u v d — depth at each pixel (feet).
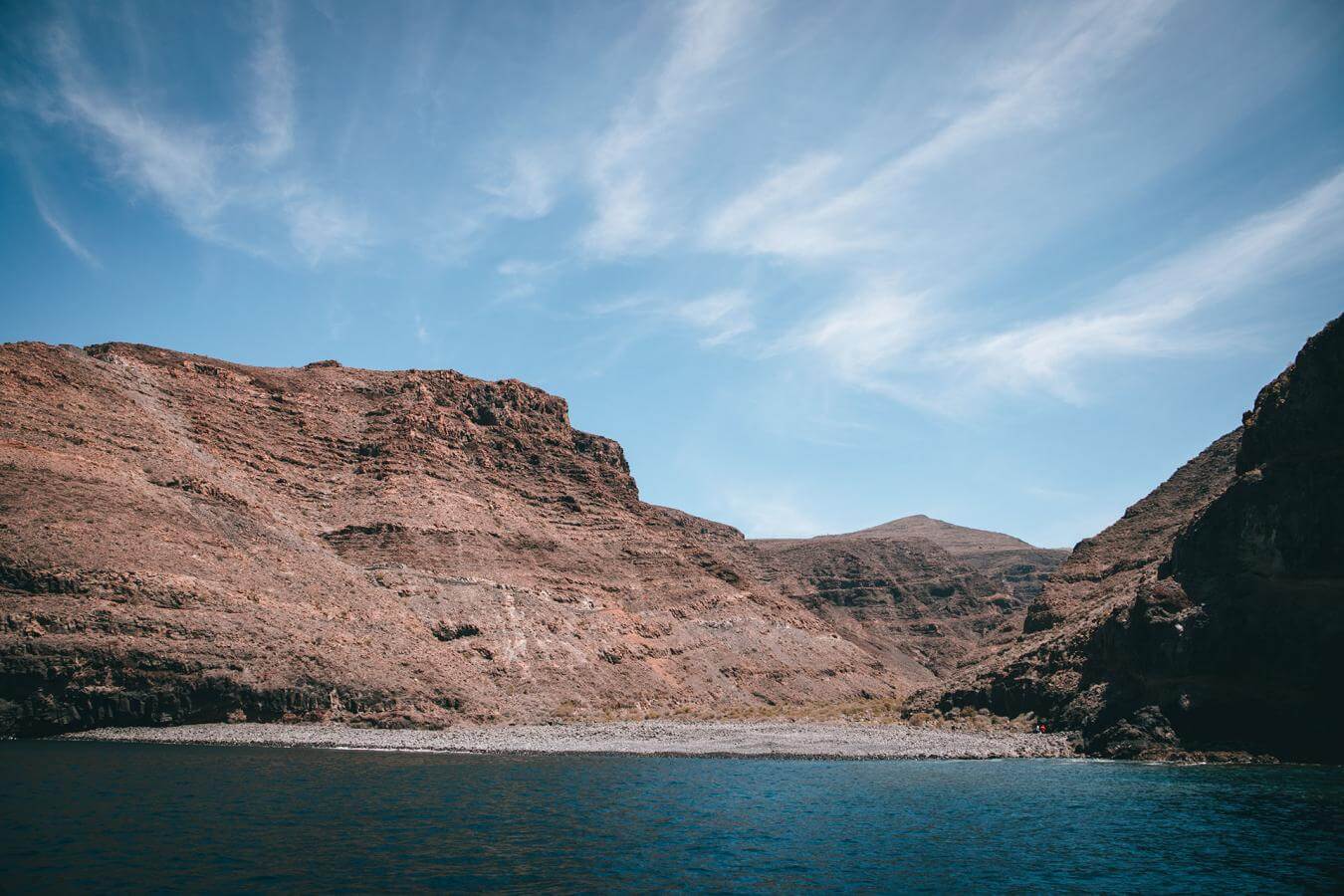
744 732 323.98
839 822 156.25
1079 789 195.00
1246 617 252.21
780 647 517.55
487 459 533.55
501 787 185.06
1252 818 159.94
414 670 326.85
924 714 364.38
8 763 188.65
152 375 437.17
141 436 369.30
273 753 228.43
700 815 160.76
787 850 133.90
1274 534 251.60
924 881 117.39
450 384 577.02
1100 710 279.90
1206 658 254.27
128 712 249.75
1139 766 241.55
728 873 119.85
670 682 430.20
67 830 127.75
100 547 277.85
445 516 443.73
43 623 247.50
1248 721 253.65
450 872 115.14
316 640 306.14
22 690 237.25
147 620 266.57
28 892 99.45
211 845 123.13
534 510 518.78
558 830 143.64
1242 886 115.14
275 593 318.24
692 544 589.32
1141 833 147.13
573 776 209.05
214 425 430.61
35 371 366.22
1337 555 240.12
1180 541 284.41
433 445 499.92
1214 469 415.44
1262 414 270.87
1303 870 122.93
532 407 616.80
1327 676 239.91
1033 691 322.55
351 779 187.62
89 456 326.85
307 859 118.21
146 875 107.65
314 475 447.83
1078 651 315.17
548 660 388.16
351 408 517.96
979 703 349.20
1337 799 180.34
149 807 146.30
